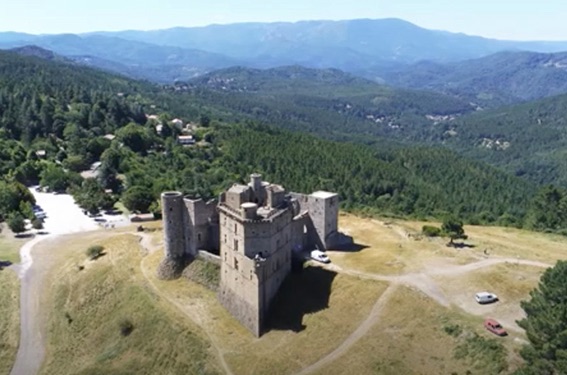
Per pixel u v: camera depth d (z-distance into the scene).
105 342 122.38
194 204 134.25
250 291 112.69
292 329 110.94
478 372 87.06
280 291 121.50
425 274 119.81
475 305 105.50
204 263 134.75
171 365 108.75
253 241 113.81
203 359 106.75
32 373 120.25
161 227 185.25
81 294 140.50
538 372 74.75
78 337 127.69
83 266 153.75
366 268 124.75
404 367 92.38
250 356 105.31
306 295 118.81
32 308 142.38
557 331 73.56
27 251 173.25
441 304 106.12
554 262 126.25
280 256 121.50
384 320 105.31
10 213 199.38
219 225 135.12
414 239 148.00
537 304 80.81
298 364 99.94
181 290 130.75
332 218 139.00
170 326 116.75
